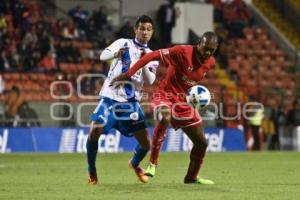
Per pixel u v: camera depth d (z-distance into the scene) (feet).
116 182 93.30
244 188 83.41
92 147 86.48
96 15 240.73
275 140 222.89
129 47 86.12
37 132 194.59
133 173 112.78
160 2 237.86
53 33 234.99
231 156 176.65
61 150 195.21
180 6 252.01
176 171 118.21
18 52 221.05
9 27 229.25
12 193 76.79
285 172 115.75
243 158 166.71
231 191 79.36
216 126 215.51
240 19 280.92
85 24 240.73
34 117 197.98
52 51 225.15
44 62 222.07
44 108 202.59
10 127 192.13
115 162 146.41
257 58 271.49
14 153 184.65
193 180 89.66
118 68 85.92
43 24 232.12
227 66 257.96
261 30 283.79
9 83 213.66
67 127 196.13
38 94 211.00
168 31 235.61
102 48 231.71
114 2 237.45
